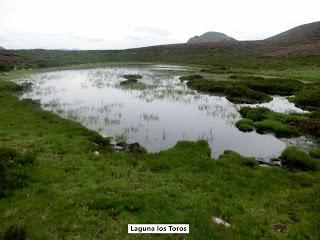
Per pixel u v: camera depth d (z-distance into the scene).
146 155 20.83
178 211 13.85
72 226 12.57
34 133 24.42
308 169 20.22
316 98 41.22
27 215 13.16
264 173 18.50
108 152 21.20
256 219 13.52
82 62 116.00
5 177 15.50
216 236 12.16
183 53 137.38
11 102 35.84
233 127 30.30
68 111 35.69
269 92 51.00
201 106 40.19
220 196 15.41
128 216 13.36
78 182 16.28
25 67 89.75
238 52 125.25
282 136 27.50
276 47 125.69
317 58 84.75
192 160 19.92
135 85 58.53
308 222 13.35
